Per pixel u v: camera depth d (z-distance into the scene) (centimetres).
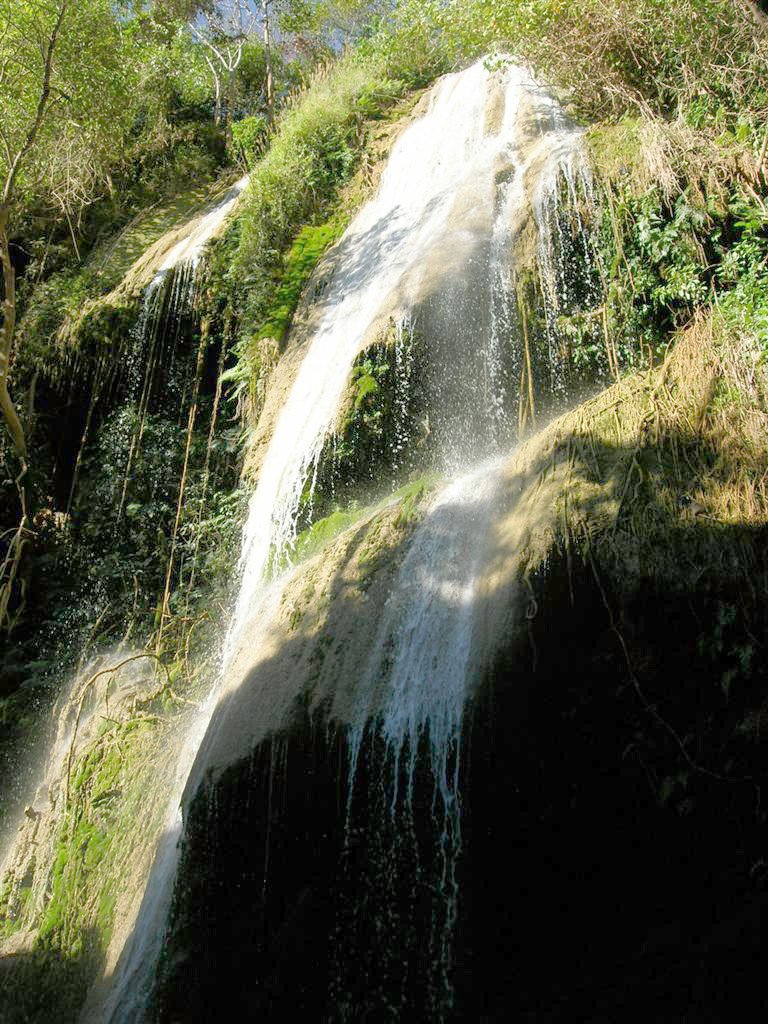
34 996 656
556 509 485
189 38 1973
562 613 451
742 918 427
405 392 754
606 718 440
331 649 548
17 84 1353
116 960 614
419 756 472
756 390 497
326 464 763
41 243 1493
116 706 845
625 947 443
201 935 521
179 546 1015
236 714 562
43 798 873
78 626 1078
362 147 1202
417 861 464
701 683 435
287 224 1157
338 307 934
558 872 448
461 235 821
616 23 812
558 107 945
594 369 696
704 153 672
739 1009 427
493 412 726
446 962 451
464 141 1012
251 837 516
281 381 938
